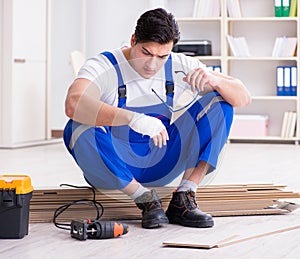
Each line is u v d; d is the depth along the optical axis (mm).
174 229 2441
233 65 7293
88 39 7594
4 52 6234
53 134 7426
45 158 5305
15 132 6332
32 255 2053
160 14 2379
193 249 2135
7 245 2189
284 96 6938
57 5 7457
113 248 2146
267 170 4500
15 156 5453
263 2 7219
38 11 6625
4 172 4348
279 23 7172
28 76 6508
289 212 2803
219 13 7133
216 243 2174
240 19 7035
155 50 2385
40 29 6668
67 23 7445
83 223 2256
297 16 6965
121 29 7535
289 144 6910
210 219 2477
